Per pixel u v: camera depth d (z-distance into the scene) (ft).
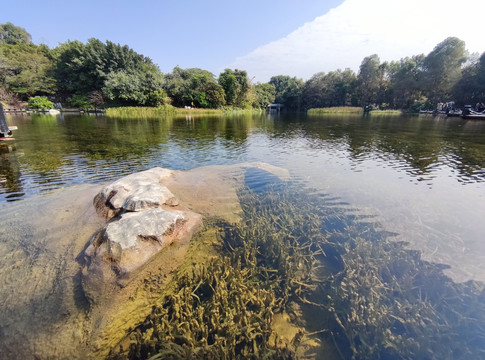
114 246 9.68
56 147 33.60
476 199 17.10
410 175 22.59
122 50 146.72
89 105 135.95
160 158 28.68
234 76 172.14
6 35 219.82
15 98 127.65
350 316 8.11
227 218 14.10
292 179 21.34
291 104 256.73
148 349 6.99
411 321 7.50
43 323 7.38
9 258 10.09
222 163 26.94
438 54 139.85
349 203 16.44
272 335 7.72
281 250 10.86
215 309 7.90
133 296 8.63
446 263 10.32
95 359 6.82
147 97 130.72
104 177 21.18
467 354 6.74
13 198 16.20
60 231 11.95
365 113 157.58
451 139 43.32
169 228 11.41
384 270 9.91
